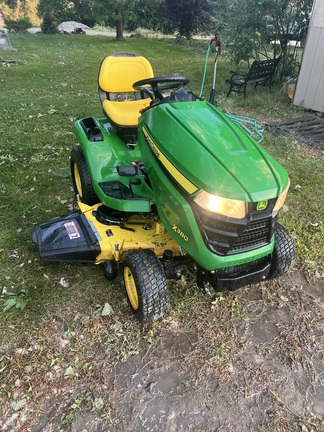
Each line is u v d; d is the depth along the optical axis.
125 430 2.23
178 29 25.06
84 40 22.11
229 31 9.66
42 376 2.51
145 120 2.91
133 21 25.20
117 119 3.81
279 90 9.22
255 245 2.51
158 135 2.68
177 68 13.45
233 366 2.61
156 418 2.29
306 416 2.32
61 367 2.58
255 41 10.04
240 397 2.41
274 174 2.39
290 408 2.36
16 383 2.46
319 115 7.86
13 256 3.55
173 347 2.73
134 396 2.41
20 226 3.97
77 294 3.16
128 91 4.49
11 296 3.12
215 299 3.12
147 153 2.84
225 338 2.81
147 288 2.64
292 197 4.66
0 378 2.50
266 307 3.09
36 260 3.51
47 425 2.25
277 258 3.04
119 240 3.05
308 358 2.67
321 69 7.57
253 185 2.28
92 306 3.05
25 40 21.33
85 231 3.18
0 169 5.10
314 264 3.53
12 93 9.41
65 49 18.05
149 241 3.01
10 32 29.27
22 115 7.43
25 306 3.02
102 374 2.54
